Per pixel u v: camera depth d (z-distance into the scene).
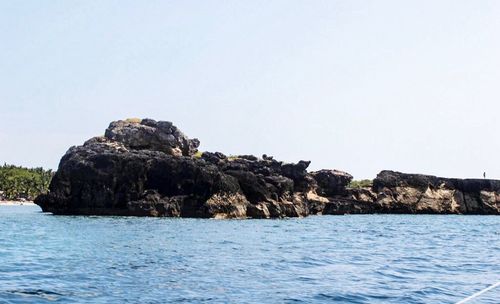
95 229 54.69
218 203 85.50
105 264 26.20
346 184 132.38
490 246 42.59
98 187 86.00
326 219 97.56
